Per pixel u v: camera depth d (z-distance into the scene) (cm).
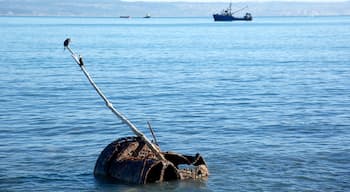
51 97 5978
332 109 5116
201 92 6394
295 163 3272
